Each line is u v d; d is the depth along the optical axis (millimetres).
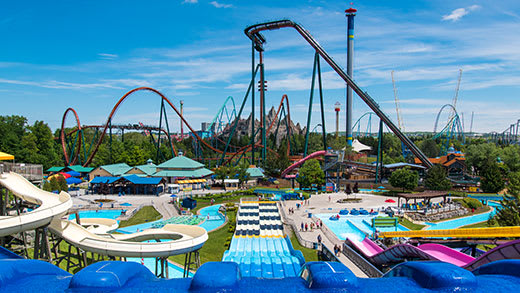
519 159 122250
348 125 162000
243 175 99312
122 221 60969
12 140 122125
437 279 4133
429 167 99812
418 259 31062
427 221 61281
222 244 46406
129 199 80562
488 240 29391
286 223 53125
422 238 36844
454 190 95562
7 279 4414
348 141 161625
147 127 130250
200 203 77312
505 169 109438
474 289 4074
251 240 46281
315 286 4207
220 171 100875
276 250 41906
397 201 79188
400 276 5004
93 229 37188
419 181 107938
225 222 58312
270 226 53438
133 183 87500
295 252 38719
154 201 77688
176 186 89562
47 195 34625
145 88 115625
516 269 4617
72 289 4191
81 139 136875
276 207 69938
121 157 132250
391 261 33719
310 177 92688
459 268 4367
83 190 93438
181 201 76188
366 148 185625
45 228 26250
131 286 4344
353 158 135750
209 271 4445
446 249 26141
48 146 140250
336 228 55562
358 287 4234
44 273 5125
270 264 34781
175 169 99062
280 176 120438
